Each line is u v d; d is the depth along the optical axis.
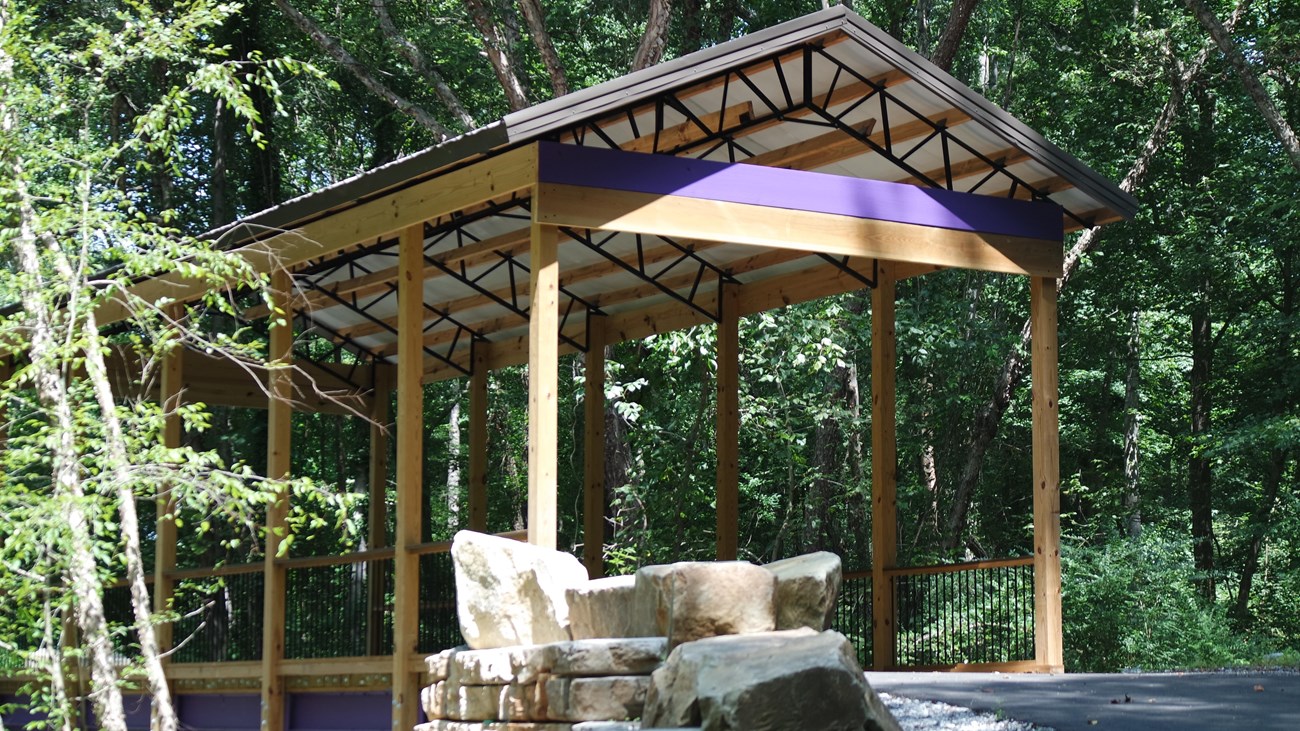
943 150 10.92
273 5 21.23
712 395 19.89
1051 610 10.80
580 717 6.72
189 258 10.40
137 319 9.73
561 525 23.72
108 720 9.63
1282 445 19.80
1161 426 28.06
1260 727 6.30
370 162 25.50
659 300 14.20
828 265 12.64
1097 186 10.98
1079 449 26.72
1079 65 23.25
